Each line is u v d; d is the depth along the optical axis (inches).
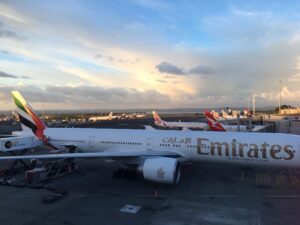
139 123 4539.9
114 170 1227.2
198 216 728.3
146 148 1176.8
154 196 885.8
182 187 971.9
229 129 2246.6
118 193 919.0
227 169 1215.6
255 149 1000.2
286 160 963.3
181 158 1114.7
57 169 1168.8
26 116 1476.4
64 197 882.1
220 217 721.0
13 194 911.7
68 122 4778.5
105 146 1263.5
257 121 3430.1
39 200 855.1
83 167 1283.2
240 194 895.1
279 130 2519.7
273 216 723.4
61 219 717.3
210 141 1072.8
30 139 1323.8
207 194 898.1
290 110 7327.8
